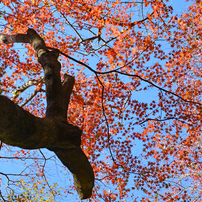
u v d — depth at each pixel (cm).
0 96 234
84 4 1150
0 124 235
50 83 382
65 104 447
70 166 396
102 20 1180
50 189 1015
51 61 416
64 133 319
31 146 295
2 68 1016
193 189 1124
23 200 807
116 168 1073
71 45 1205
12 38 601
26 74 1128
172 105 1145
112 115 1195
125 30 1205
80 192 460
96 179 900
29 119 267
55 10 1146
